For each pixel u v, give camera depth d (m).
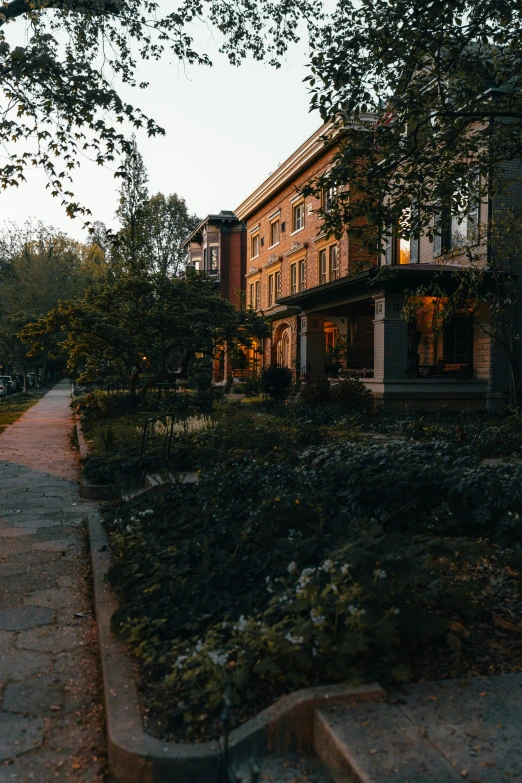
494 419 16.36
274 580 4.01
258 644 3.07
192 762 2.57
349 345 27.91
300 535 4.67
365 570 3.24
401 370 18.22
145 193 33.91
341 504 5.88
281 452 9.29
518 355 18.44
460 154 10.55
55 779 2.71
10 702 3.31
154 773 2.58
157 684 3.17
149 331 22.47
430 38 8.29
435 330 16.27
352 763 2.34
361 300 19.88
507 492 5.50
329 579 3.59
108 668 3.35
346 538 4.40
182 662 3.18
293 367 27.38
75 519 7.27
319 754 2.63
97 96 8.85
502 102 9.80
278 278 34.25
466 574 4.56
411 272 17.25
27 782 2.68
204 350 24.38
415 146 8.87
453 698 2.81
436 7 7.75
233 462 8.14
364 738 2.49
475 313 18.77
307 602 3.18
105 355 23.47
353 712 2.69
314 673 3.03
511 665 3.18
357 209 9.37
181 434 11.69
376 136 9.23
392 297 18.08
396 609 3.06
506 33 8.59
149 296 22.41
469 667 3.14
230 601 3.82
